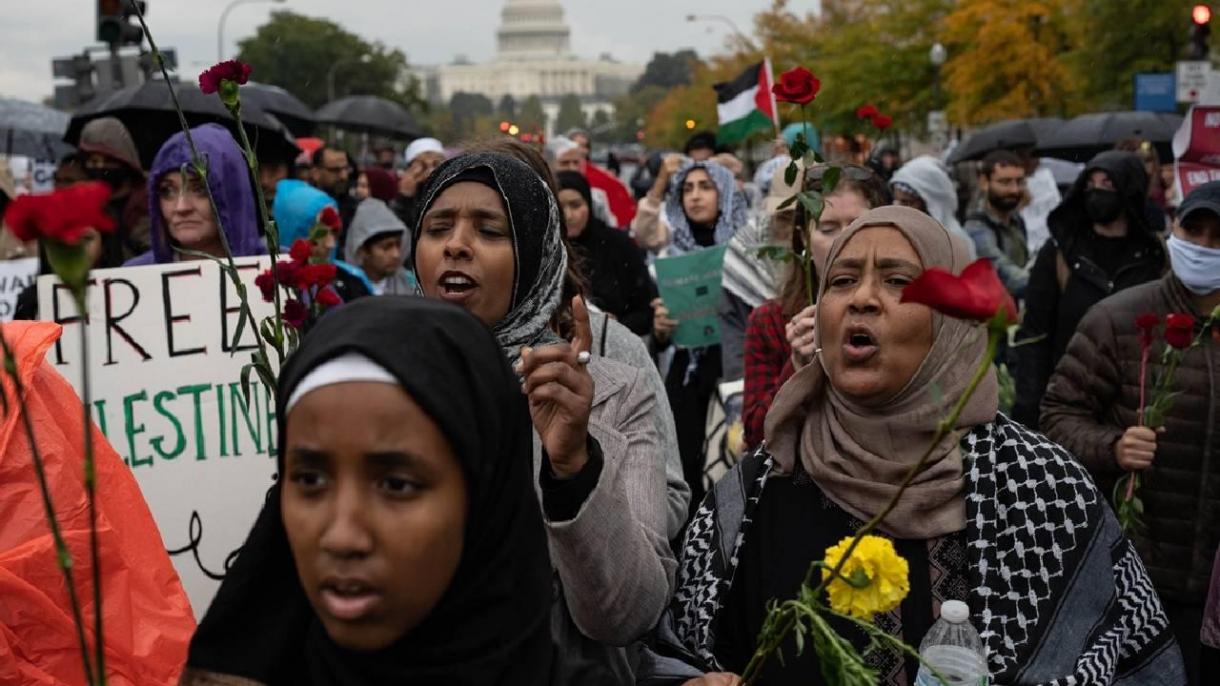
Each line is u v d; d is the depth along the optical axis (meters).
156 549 3.01
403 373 1.71
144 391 4.23
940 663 2.67
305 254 3.10
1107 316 4.64
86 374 1.58
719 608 3.13
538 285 3.19
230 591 1.88
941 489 2.99
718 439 5.50
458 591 1.82
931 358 3.02
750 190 13.65
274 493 1.91
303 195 6.29
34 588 2.71
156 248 4.97
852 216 4.62
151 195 4.90
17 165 14.29
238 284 3.10
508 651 1.84
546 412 2.37
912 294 1.81
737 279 6.05
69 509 2.80
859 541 2.08
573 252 4.00
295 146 8.25
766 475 3.22
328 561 1.72
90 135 6.46
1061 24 30.66
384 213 7.59
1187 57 26.06
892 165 17.97
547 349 2.34
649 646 3.18
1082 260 6.09
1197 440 4.40
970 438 3.07
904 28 36.78
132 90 9.48
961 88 32.00
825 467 3.08
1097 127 15.57
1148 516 4.46
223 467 4.23
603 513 2.40
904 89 36.97
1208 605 3.82
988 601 2.95
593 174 12.60
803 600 2.15
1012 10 30.78
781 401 3.17
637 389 3.05
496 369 1.85
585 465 2.39
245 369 3.03
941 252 3.07
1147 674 3.11
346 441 1.71
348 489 1.72
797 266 4.73
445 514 1.74
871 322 3.00
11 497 2.77
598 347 3.54
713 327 6.80
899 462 3.04
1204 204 4.39
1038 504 3.01
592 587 2.45
